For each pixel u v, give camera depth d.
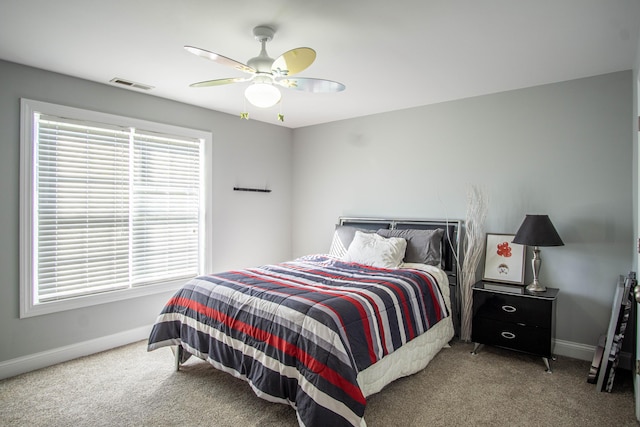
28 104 2.91
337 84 2.46
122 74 3.10
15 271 2.88
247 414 2.28
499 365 3.00
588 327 3.12
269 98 2.33
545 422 2.21
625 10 2.03
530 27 2.23
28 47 2.57
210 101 3.91
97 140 3.34
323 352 1.96
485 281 3.51
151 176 3.74
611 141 3.02
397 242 3.55
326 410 1.86
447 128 3.88
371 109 4.22
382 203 4.38
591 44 2.47
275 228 5.04
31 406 2.39
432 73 3.04
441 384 2.67
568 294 3.21
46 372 2.89
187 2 1.98
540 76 3.11
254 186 4.74
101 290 3.37
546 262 3.31
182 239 4.02
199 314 2.65
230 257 4.48
